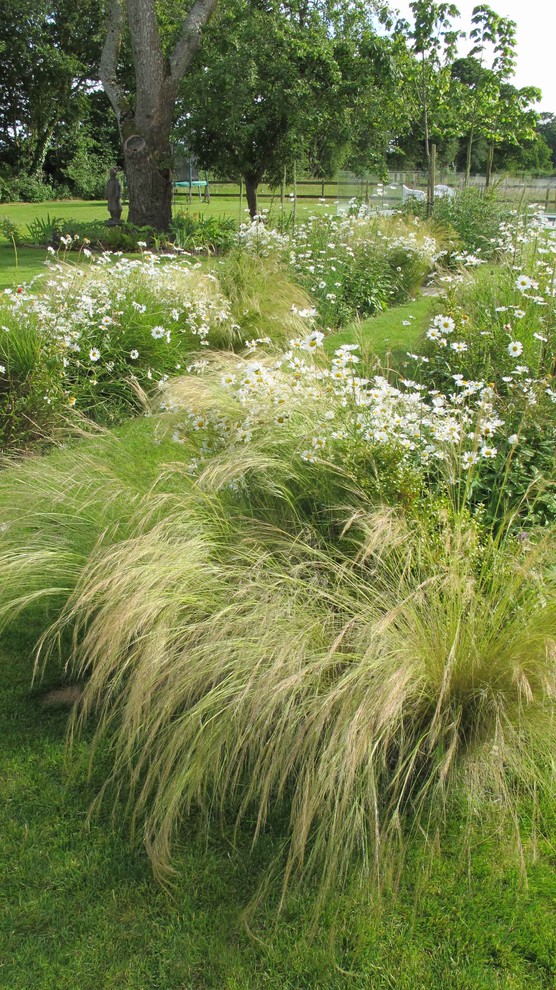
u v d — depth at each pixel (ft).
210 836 8.10
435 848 7.75
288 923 7.18
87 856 7.92
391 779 8.21
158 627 8.70
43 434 18.51
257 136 55.88
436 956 6.88
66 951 7.00
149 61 55.52
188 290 25.21
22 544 11.47
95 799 8.20
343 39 54.34
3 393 18.98
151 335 21.25
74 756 9.16
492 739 7.95
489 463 12.24
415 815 7.77
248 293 26.66
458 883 7.50
